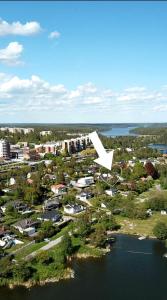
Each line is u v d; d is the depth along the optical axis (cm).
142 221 18338
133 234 16625
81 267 13212
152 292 11419
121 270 12975
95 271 12875
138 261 13725
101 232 15288
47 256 12875
